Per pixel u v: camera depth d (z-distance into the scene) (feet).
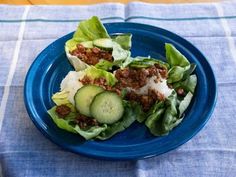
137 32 1.53
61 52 1.46
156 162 1.16
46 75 1.39
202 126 1.17
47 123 1.19
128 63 1.32
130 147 1.13
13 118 1.30
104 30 1.47
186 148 1.20
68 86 1.28
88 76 1.29
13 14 1.74
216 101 1.27
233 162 1.16
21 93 1.39
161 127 1.18
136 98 1.25
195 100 1.26
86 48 1.43
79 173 1.14
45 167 1.16
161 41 1.49
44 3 1.86
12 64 1.51
